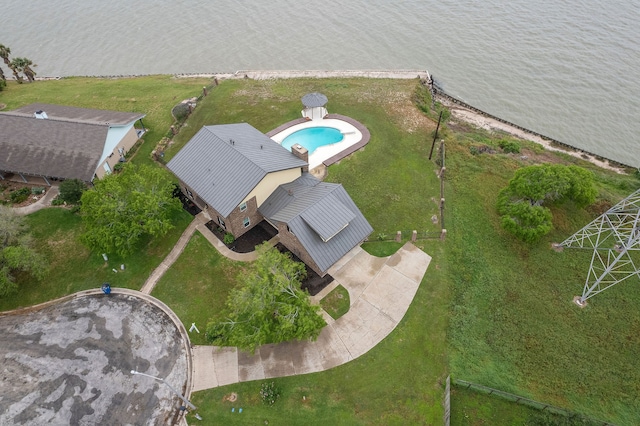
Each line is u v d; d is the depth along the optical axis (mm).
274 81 57469
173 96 54656
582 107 54688
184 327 29859
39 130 41031
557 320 30156
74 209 37375
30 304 31828
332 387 26359
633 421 25234
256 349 28375
